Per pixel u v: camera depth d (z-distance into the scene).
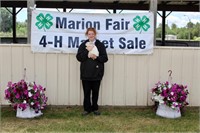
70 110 6.09
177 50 6.23
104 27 6.20
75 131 4.89
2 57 6.16
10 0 11.27
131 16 6.18
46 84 6.23
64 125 5.18
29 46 6.15
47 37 6.15
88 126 5.14
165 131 4.96
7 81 6.19
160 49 6.23
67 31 6.17
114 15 6.17
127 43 6.21
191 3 11.93
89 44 5.53
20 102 5.48
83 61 5.57
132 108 6.28
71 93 6.27
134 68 6.25
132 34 6.20
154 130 5.00
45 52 6.17
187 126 5.22
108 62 6.22
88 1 11.51
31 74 6.20
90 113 5.84
